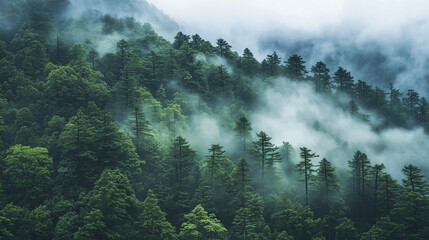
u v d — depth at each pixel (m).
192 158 76.06
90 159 69.25
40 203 62.78
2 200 60.03
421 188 76.81
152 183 74.56
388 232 69.00
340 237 71.50
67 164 66.88
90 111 80.75
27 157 62.09
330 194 79.62
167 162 75.31
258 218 68.81
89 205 59.22
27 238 54.97
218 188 74.38
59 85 82.81
